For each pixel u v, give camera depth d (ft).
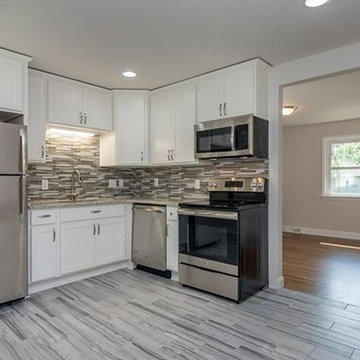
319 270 12.50
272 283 10.45
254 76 9.80
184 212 10.41
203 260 9.93
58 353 6.58
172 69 10.63
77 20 7.34
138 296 9.70
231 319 8.14
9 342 7.02
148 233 11.85
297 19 7.36
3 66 8.93
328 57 9.21
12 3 6.59
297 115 18.31
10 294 8.96
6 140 8.79
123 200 12.62
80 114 11.82
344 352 6.61
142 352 6.61
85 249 11.21
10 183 8.89
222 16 7.19
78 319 8.12
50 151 12.07
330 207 20.26
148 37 8.24
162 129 12.63
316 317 8.25
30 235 9.70
